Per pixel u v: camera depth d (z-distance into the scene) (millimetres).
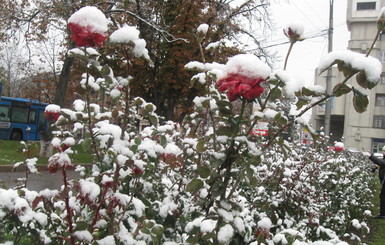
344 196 5375
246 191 3672
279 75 1668
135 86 17312
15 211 1712
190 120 2848
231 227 1663
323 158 5848
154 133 2559
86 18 1714
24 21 13656
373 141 42312
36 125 23719
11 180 7492
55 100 13898
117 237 1798
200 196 2275
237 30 19031
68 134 2264
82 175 2406
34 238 1831
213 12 17641
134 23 16516
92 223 1793
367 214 5223
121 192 2180
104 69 1932
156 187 2561
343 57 1627
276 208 3354
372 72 1569
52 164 1679
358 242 3719
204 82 2225
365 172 10266
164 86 16844
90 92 2189
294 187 3982
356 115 42812
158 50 17156
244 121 1794
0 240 1831
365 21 41000
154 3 16875
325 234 3010
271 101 1886
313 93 1760
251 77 1569
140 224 2000
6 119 22625
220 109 1812
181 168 2916
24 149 3941
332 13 15078
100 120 2412
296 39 1804
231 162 1814
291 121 1821
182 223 2250
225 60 18312
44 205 1940
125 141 2008
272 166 4262
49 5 12953
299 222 3436
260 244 1873
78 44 1774
